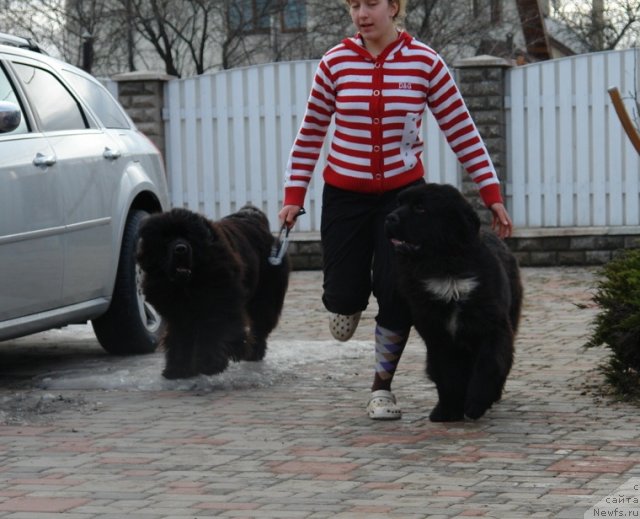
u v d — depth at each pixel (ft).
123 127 41.34
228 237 33.83
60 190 34.71
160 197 41.78
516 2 125.80
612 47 128.98
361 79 27.63
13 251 32.45
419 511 20.75
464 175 67.26
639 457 24.56
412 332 43.52
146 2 118.73
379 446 25.90
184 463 24.68
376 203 28.07
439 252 26.27
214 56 133.08
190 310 32.91
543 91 66.44
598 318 32.71
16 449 26.25
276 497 21.90
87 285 36.24
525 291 55.47
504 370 26.99
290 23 135.23
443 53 111.55
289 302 54.19
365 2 27.27
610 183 65.72
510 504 21.07
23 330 33.32
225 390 32.91
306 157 29.14
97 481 23.35
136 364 37.70
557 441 26.09
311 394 32.19
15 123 31.68
